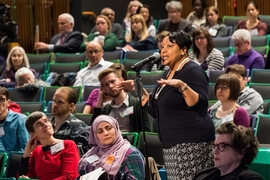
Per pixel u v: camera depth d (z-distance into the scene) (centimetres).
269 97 1123
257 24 1736
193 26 1759
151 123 941
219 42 1641
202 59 1341
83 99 1270
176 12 1758
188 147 666
